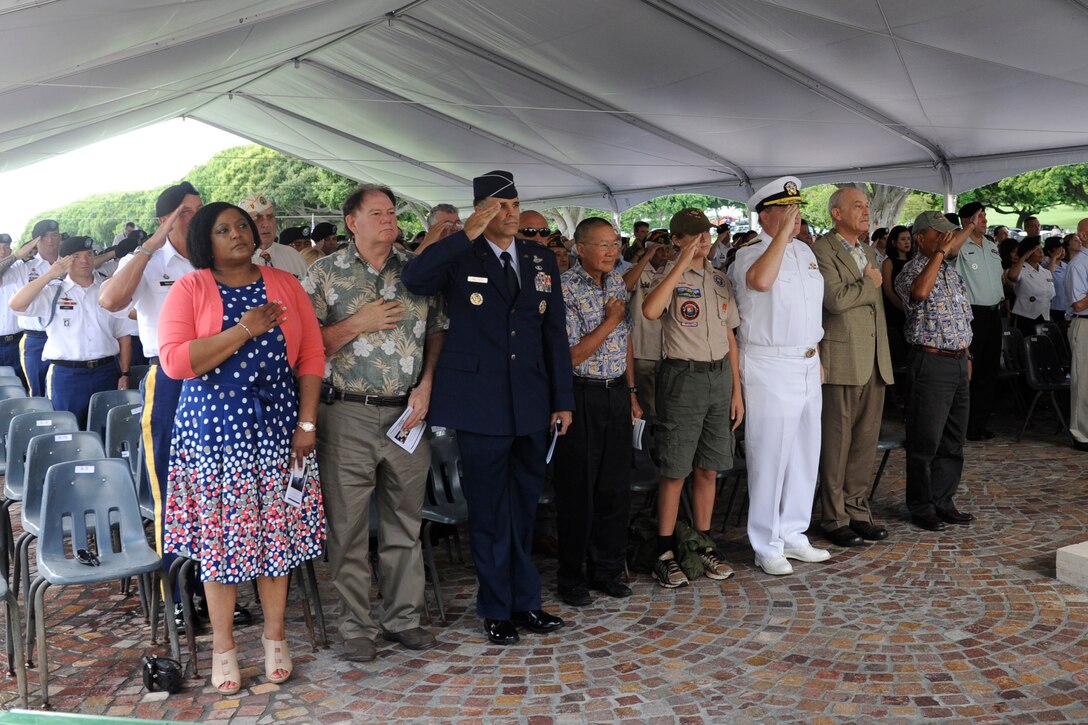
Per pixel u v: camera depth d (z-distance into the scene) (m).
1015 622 3.69
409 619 3.69
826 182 13.28
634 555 4.58
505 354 3.62
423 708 3.11
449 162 18.16
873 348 4.77
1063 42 7.61
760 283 4.22
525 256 3.71
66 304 5.76
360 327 3.42
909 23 7.77
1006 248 9.48
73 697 3.24
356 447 3.47
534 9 9.59
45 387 7.06
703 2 8.44
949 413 5.10
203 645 3.72
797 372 4.37
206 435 3.10
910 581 4.23
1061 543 4.68
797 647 3.53
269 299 3.21
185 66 7.95
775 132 11.93
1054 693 3.07
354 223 3.51
